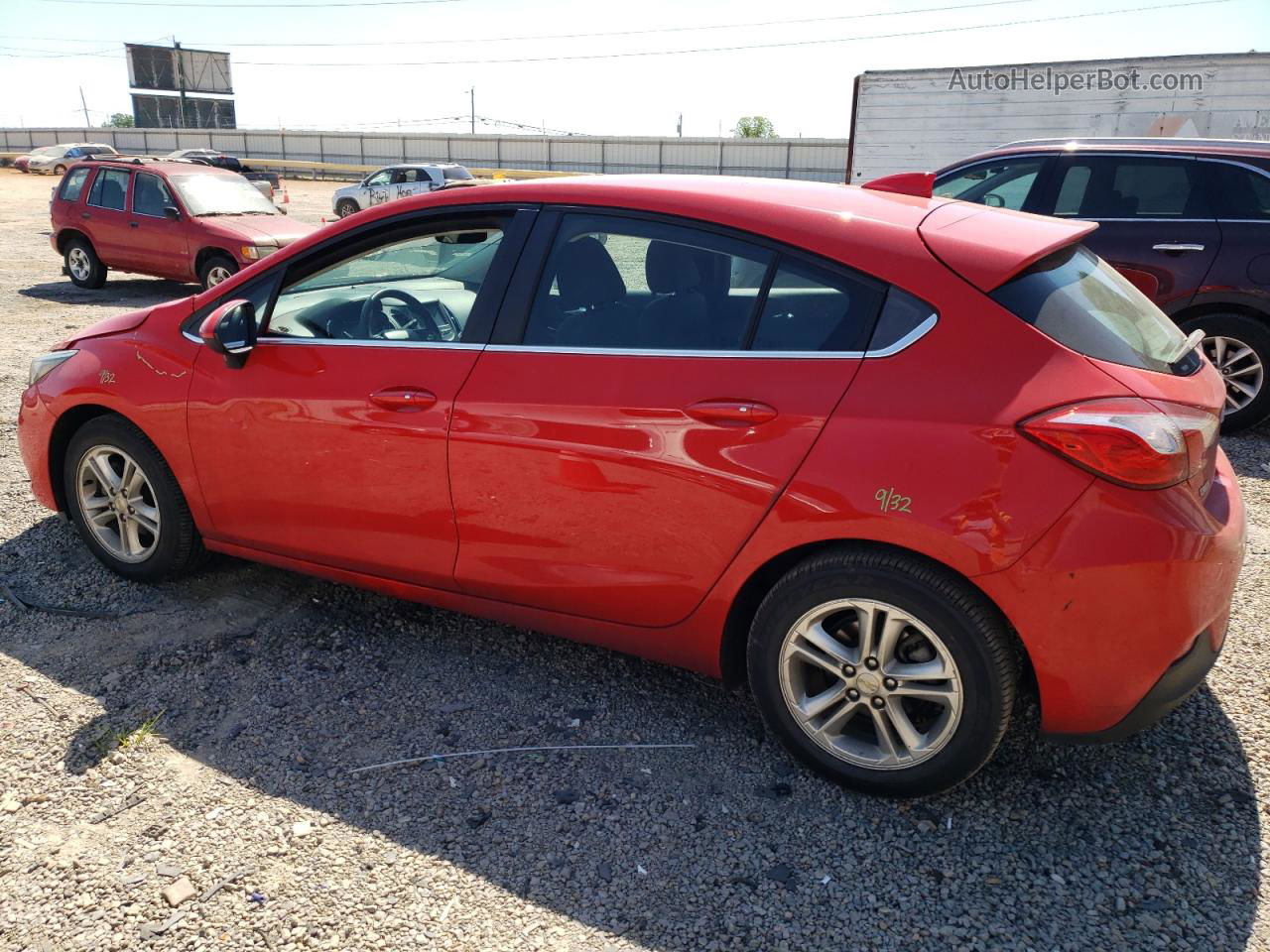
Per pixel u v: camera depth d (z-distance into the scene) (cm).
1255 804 262
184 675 316
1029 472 224
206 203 1244
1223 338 608
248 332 320
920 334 241
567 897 227
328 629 349
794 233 260
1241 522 249
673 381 262
